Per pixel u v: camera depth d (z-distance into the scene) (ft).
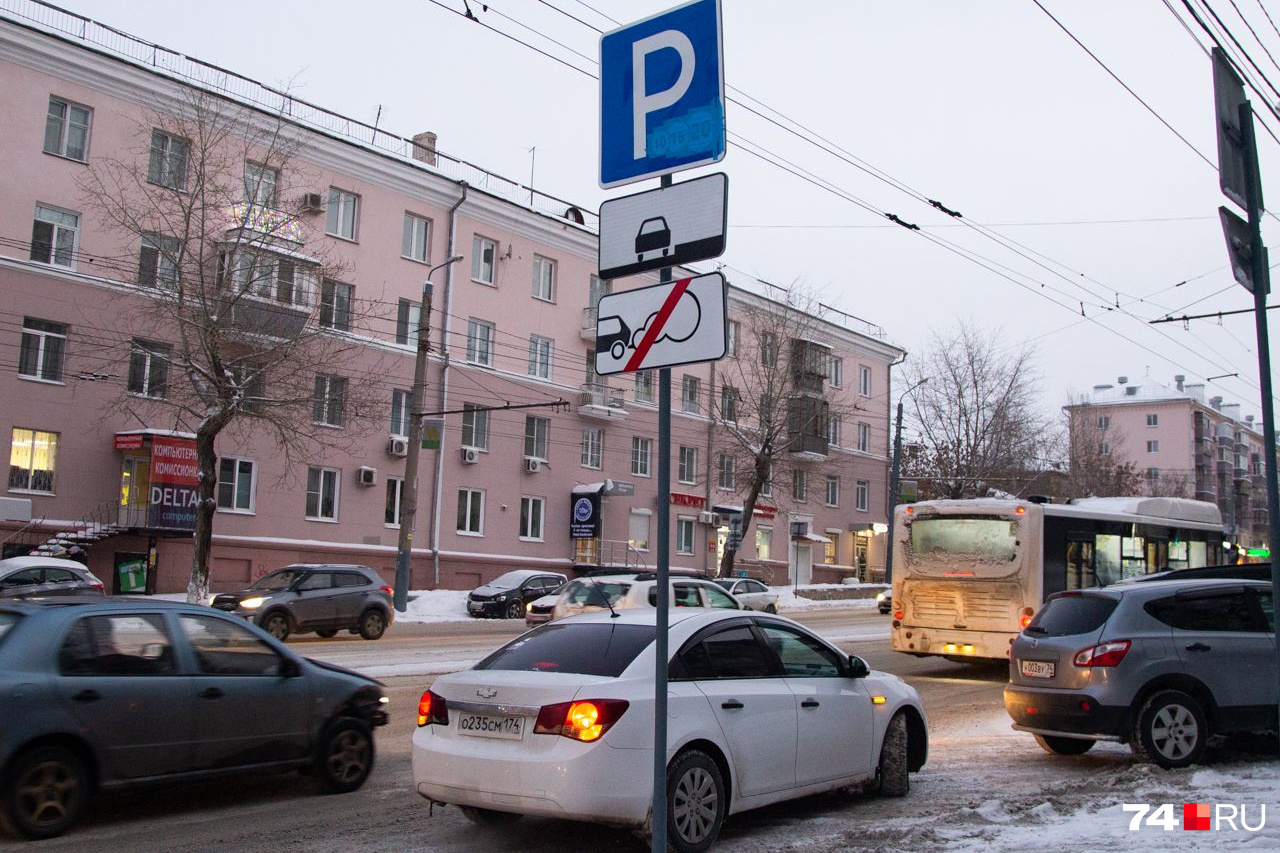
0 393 84.43
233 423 97.96
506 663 22.34
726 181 14.61
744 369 151.94
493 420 121.80
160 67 94.84
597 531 127.03
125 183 90.58
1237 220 26.37
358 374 107.04
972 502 54.85
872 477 182.39
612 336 15.46
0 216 84.53
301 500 103.91
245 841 22.03
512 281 124.98
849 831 22.43
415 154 122.62
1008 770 30.09
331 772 26.27
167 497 91.56
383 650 62.03
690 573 142.10
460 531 118.11
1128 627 29.48
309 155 104.73
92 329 89.15
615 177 15.98
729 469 152.76
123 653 22.91
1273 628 30.66
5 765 20.62
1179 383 313.12
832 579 171.94
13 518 84.07
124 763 22.26
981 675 56.54
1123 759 31.63
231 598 66.49
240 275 86.79
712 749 21.31
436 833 22.84
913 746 27.81
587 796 19.30
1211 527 68.03
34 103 86.58
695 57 15.42
